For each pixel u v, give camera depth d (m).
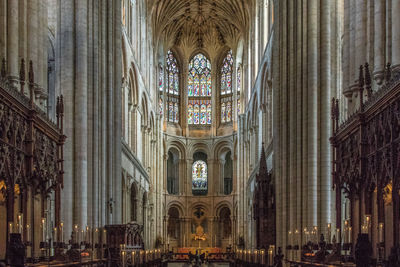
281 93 33.53
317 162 28.02
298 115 29.48
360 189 16.44
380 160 14.97
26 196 16.45
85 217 28.23
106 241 30.25
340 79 28.50
